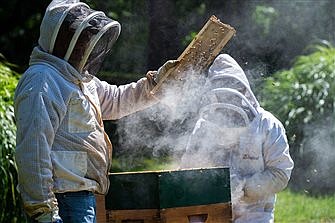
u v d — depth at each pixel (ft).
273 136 20.29
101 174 17.25
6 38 72.95
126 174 18.02
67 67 16.70
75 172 16.75
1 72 35.60
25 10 73.56
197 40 19.74
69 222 16.65
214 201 18.38
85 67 17.08
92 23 16.80
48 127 16.06
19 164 15.94
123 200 18.06
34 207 15.94
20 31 72.95
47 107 16.14
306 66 54.65
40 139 15.93
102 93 19.92
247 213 20.04
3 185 29.73
